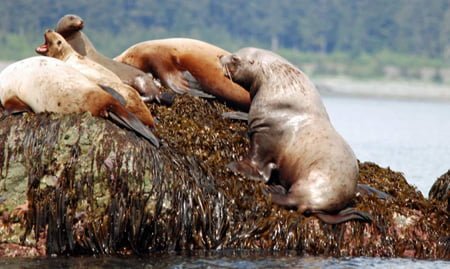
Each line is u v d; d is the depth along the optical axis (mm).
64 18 47125
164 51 49156
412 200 42000
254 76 43531
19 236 38375
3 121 39812
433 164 70188
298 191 40500
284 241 39750
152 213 38719
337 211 40562
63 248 38375
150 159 38938
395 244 40156
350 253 39750
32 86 40000
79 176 38469
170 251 38938
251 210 40094
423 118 140125
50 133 38969
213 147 42656
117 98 40469
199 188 39625
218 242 39500
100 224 38406
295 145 41562
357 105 177000
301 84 43000
